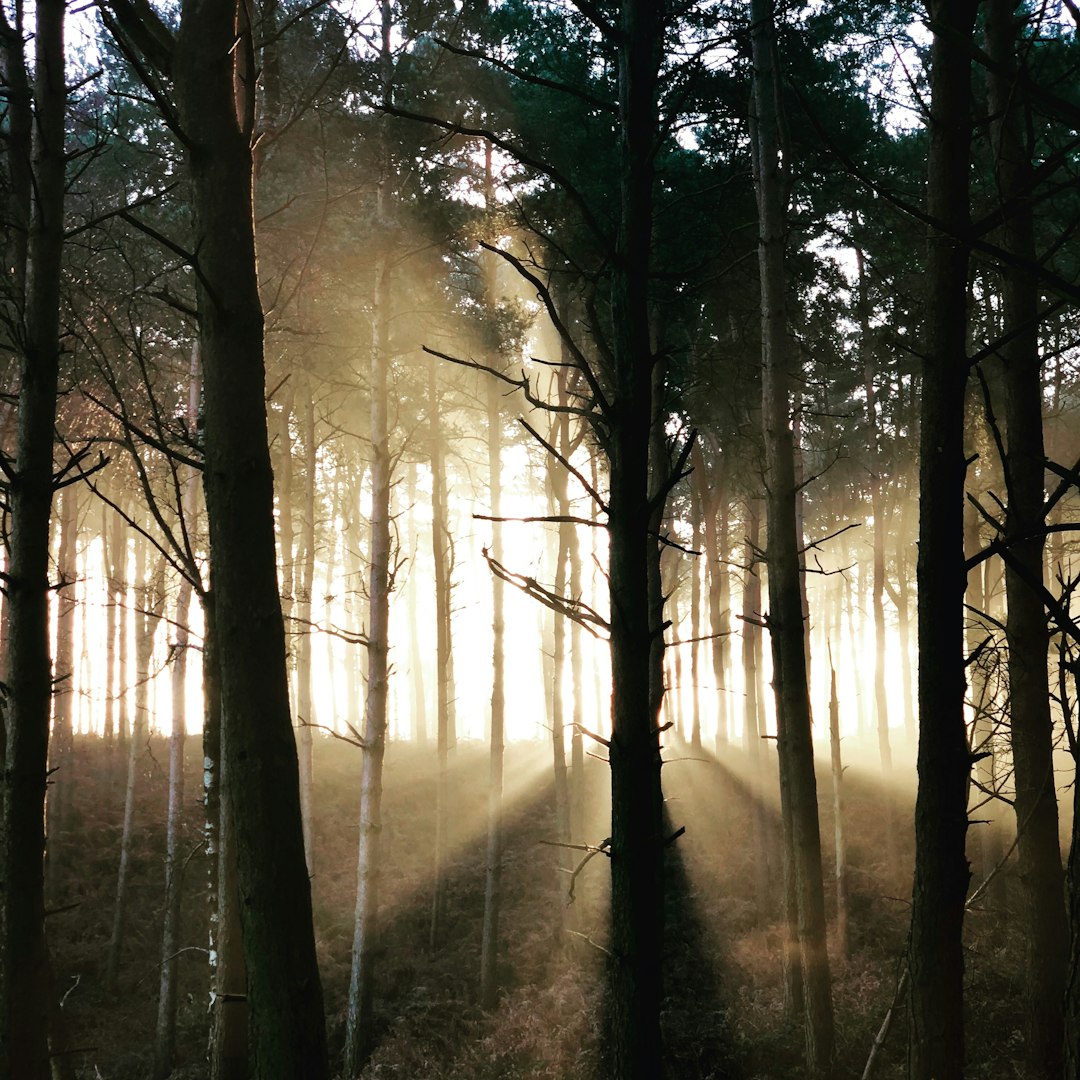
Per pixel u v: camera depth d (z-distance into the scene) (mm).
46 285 5480
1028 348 7090
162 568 16797
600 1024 13312
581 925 17016
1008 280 7164
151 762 26344
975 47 1501
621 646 3809
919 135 15352
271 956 3791
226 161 4223
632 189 3990
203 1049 15688
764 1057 11000
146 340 12773
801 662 11016
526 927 18156
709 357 15234
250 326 4172
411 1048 14211
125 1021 17172
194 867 21547
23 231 5629
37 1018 5047
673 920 16984
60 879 20719
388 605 14617
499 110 14266
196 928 19922
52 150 5582
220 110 4254
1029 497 6977
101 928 19578
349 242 13188
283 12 11289
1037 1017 7141
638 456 3855
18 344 5414
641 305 3912
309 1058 3764
